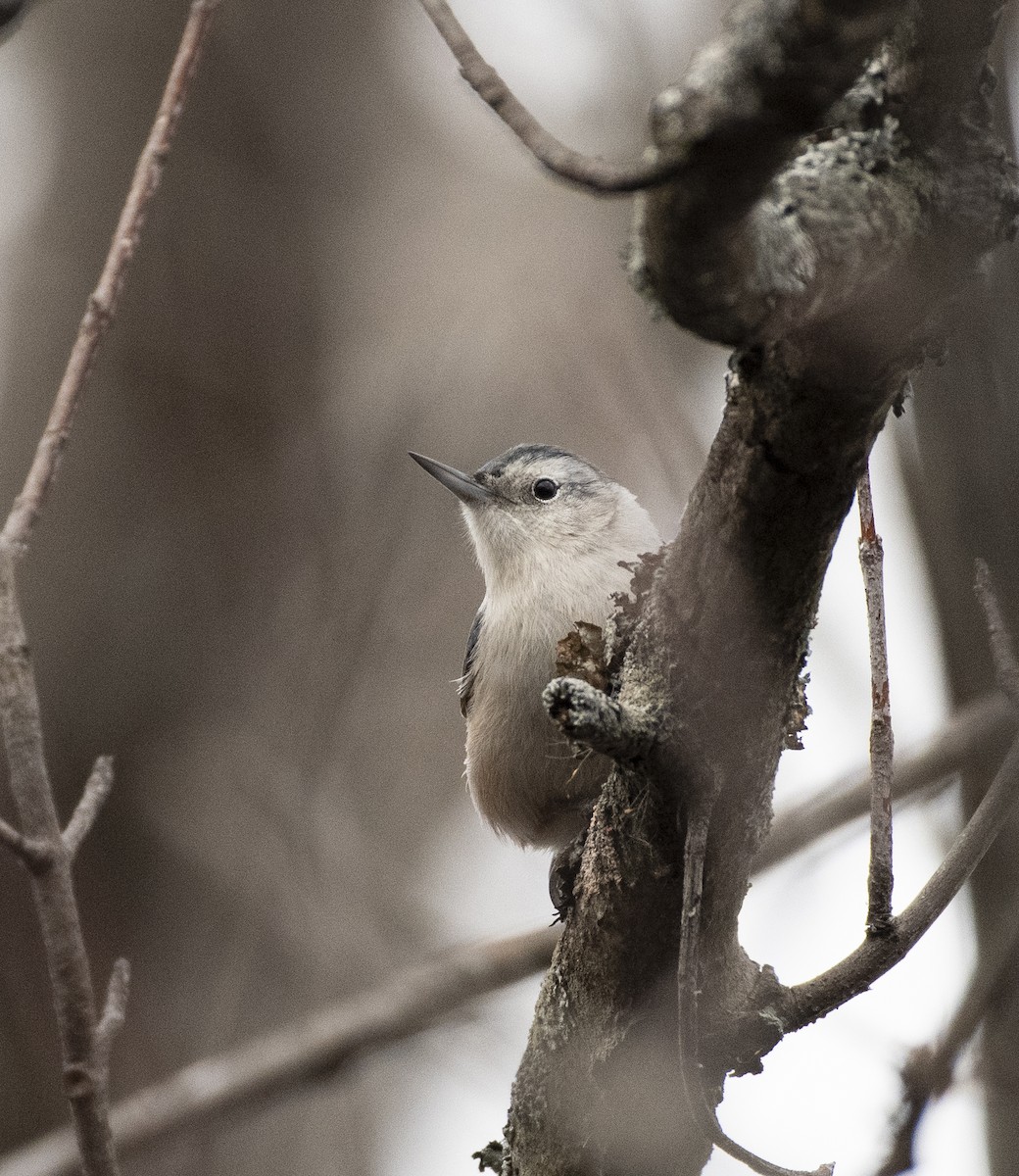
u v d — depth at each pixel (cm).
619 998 503
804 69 288
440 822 1357
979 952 732
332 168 1576
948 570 737
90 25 1605
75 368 568
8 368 1523
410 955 1240
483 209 1507
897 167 370
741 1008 504
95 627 1412
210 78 1588
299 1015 1180
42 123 1603
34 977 1301
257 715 1330
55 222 1561
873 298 369
